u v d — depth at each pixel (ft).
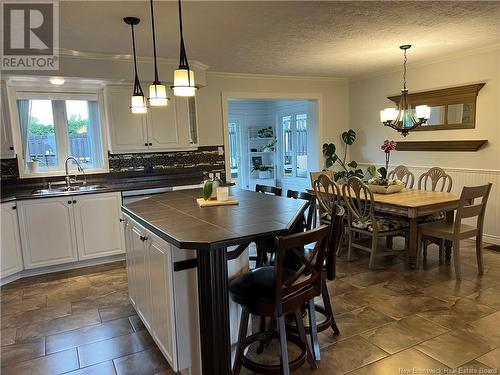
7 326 9.70
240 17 10.23
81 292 11.80
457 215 11.62
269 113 29.50
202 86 16.98
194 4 9.11
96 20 10.07
